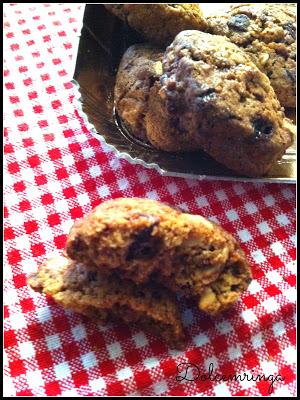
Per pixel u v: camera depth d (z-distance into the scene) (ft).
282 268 0.60
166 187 0.65
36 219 0.62
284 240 0.62
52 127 0.69
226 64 0.57
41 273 0.54
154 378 0.52
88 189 0.64
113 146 0.61
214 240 0.52
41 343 0.54
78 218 0.62
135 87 0.62
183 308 0.56
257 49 0.67
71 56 0.75
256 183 0.66
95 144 0.67
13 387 0.51
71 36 0.77
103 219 0.49
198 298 0.53
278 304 0.57
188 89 0.55
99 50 0.68
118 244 0.48
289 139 0.59
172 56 0.58
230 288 0.53
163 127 0.60
